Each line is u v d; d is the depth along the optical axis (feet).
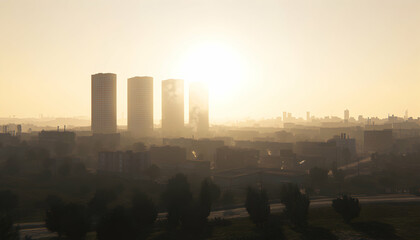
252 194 269.44
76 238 216.54
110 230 198.80
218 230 256.52
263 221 257.55
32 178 533.55
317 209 334.24
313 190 464.65
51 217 232.94
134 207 255.29
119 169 579.48
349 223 262.06
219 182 531.50
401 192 480.64
